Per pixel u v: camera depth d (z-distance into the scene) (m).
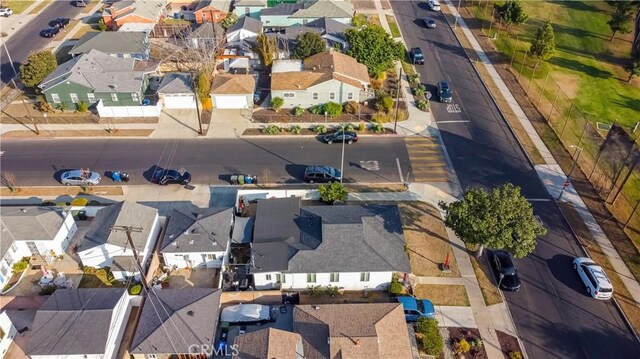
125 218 46.47
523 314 42.81
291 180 56.75
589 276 44.56
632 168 51.47
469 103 70.62
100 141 62.34
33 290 44.22
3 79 75.00
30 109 68.06
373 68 72.62
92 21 95.31
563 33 90.94
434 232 50.16
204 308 40.06
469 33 90.19
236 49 82.38
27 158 59.34
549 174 58.03
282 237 45.59
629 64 81.12
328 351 36.62
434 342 38.78
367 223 46.25
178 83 68.38
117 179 55.94
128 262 44.69
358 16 95.31
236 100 67.88
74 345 36.88
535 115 68.31
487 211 42.88
